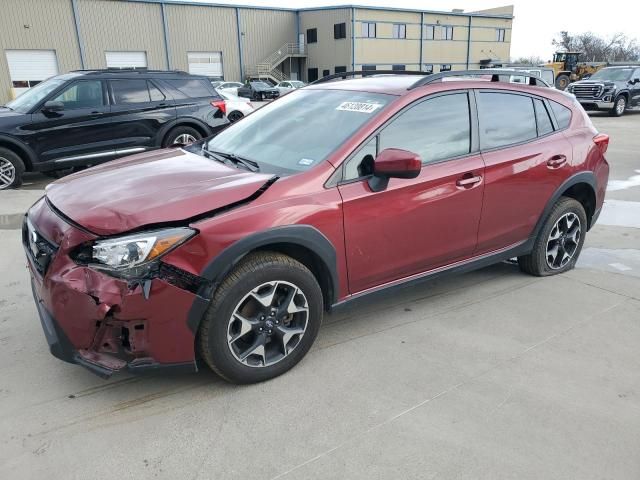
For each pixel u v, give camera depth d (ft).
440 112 11.41
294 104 12.57
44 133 25.35
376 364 10.25
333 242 9.72
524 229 13.30
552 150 13.25
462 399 9.21
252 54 152.35
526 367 10.23
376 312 12.45
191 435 8.27
